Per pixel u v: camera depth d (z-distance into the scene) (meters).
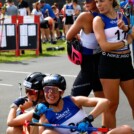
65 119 7.61
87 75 9.52
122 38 8.77
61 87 7.50
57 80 7.44
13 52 27.53
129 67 8.98
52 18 34.09
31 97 7.88
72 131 7.49
